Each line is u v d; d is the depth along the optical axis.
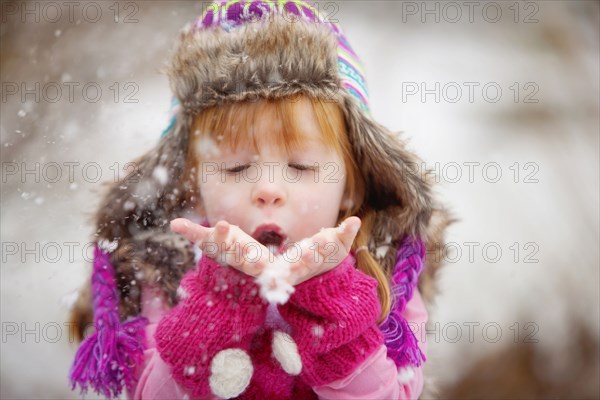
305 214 1.50
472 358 2.01
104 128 2.07
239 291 1.44
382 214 1.59
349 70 1.58
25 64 2.87
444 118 3.15
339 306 1.45
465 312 2.10
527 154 2.92
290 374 1.47
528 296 2.15
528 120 3.18
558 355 2.02
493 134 3.07
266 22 1.51
